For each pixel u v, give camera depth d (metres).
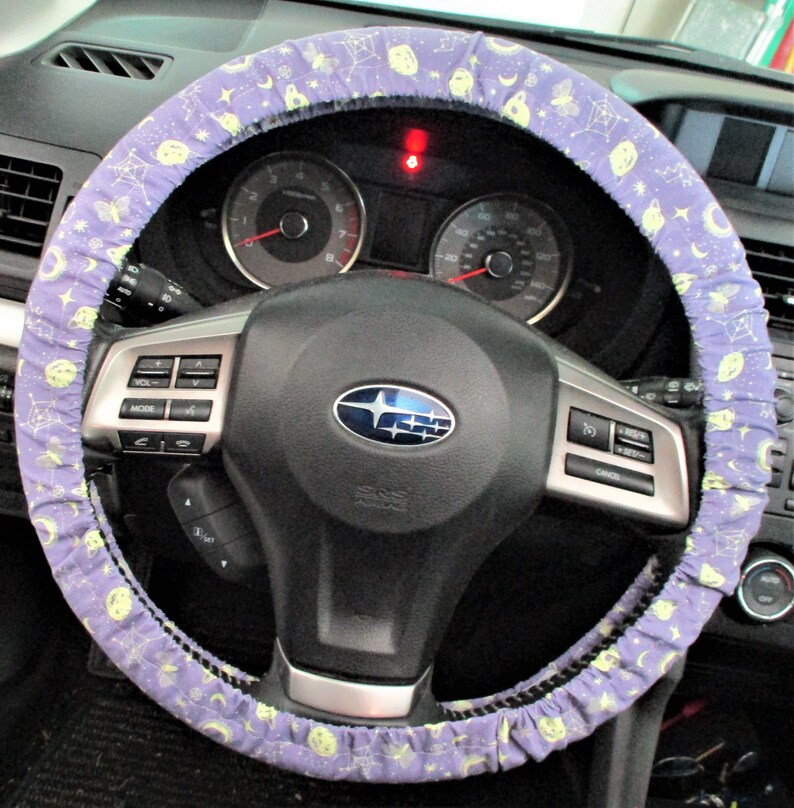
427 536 0.59
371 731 0.63
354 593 0.61
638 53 0.99
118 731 1.03
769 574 0.83
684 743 1.23
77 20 0.97
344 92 0.63
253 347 0.61
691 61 0.98
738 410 0.62
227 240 0.91
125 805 0.95
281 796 0.97
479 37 0.62
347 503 0.58
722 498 0.62
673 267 0.63
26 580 1.05
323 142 0.87
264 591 0.75
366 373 0.58
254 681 0.69
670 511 0.64
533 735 0.64
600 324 0.92
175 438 0.63
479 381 0.59
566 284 0.91
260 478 0.61
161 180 0.62
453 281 0.93
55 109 0.87
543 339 0.65
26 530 1.04
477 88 0.63
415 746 0.64
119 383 0.64
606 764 0.80
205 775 0.99
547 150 0.85
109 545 0.67
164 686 0.64
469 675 0.90
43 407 0.62
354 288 0.62
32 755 1.00
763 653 1.00
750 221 0.88
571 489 0.63
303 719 0.63
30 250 0.87
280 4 1.01
